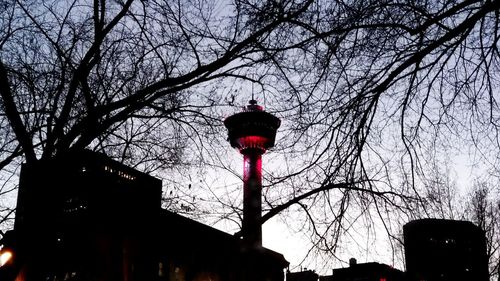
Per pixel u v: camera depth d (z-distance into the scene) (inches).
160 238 1137.4
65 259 1013.2
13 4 342.3
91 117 290.0
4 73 276.7
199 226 1254.3
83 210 936.3
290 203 327.0
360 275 2043.6
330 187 322.7
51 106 347.6
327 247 340.5
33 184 276.1
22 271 272.2
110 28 307.3
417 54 283.0
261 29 296.2
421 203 335.6
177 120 365.7
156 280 1135.6
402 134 336.5
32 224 265.7
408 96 323.9
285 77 331.6
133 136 387.9
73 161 296.4
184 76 299.9
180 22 343.3
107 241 1031.0
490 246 1220.5
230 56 298.2
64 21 345.4
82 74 299.4
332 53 312.2
